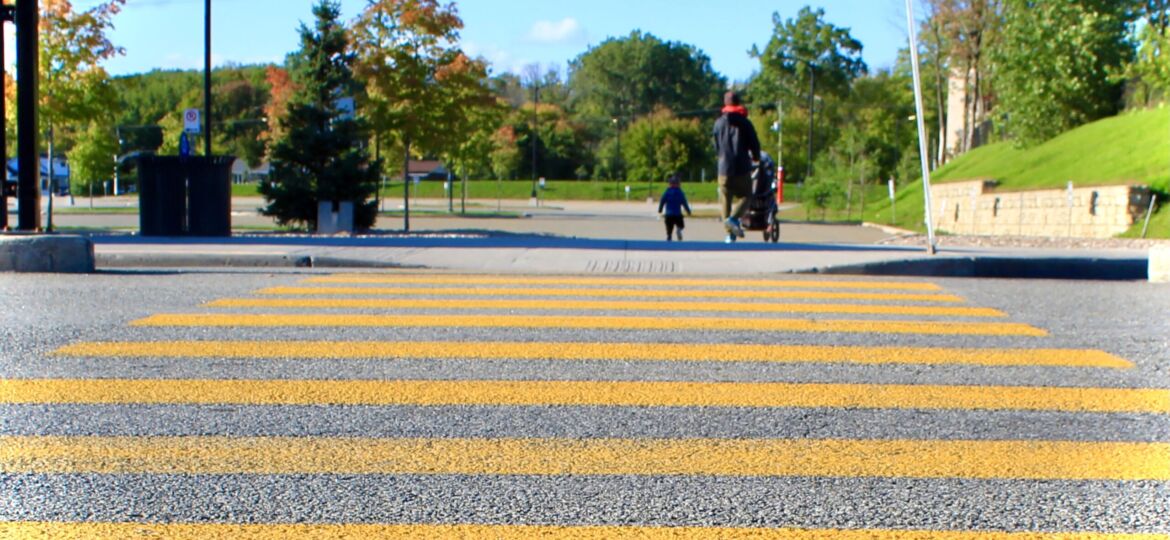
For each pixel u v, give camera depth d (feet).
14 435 14.49
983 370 19.49
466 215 164.86
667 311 27.20
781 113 293.23
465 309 27.30
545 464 13.42
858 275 38.70
